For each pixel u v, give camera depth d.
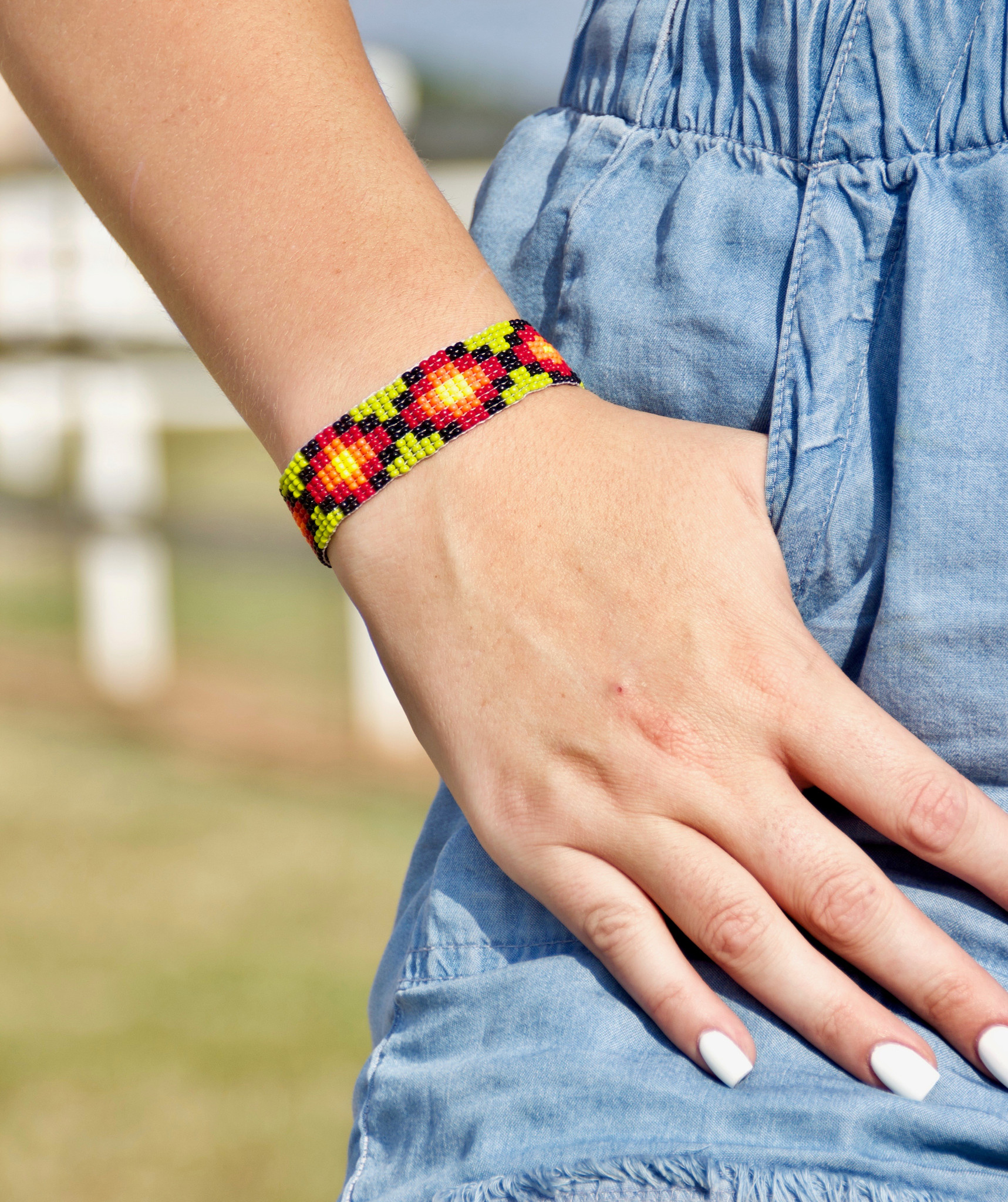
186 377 2.74
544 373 0.69
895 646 0.67
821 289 0.68
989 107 0.67
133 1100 1.47
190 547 2.84
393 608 0.69
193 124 0.69
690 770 0.66
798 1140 0.64
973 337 0.67
